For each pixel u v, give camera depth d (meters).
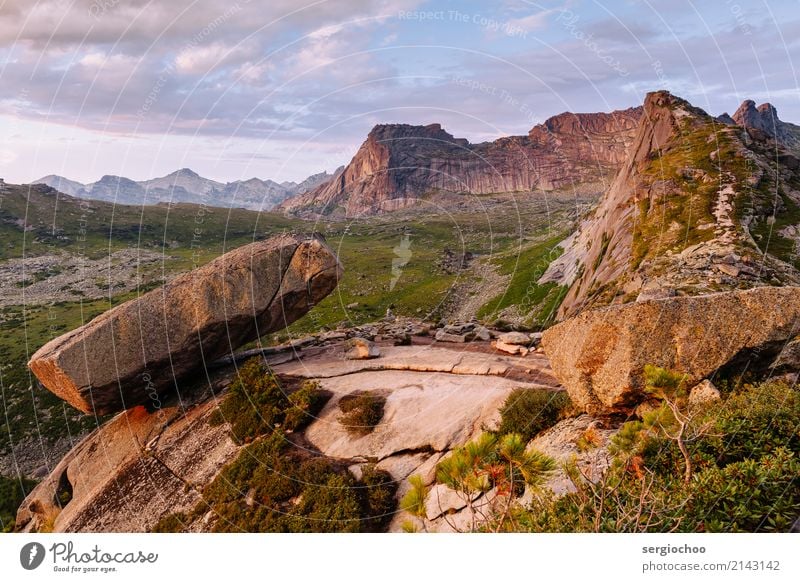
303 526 16.03
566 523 9.49
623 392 13.98
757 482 8.62
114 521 20.30
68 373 22.02
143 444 23.61
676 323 13.88
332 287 26.94
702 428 9.18
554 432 15.91
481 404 19.22
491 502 11.34
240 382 23.45
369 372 24.48
